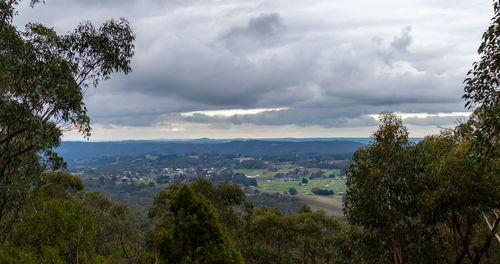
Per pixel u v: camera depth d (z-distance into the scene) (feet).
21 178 55.62
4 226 55.31
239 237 111.34
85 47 52.44
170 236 48.11
